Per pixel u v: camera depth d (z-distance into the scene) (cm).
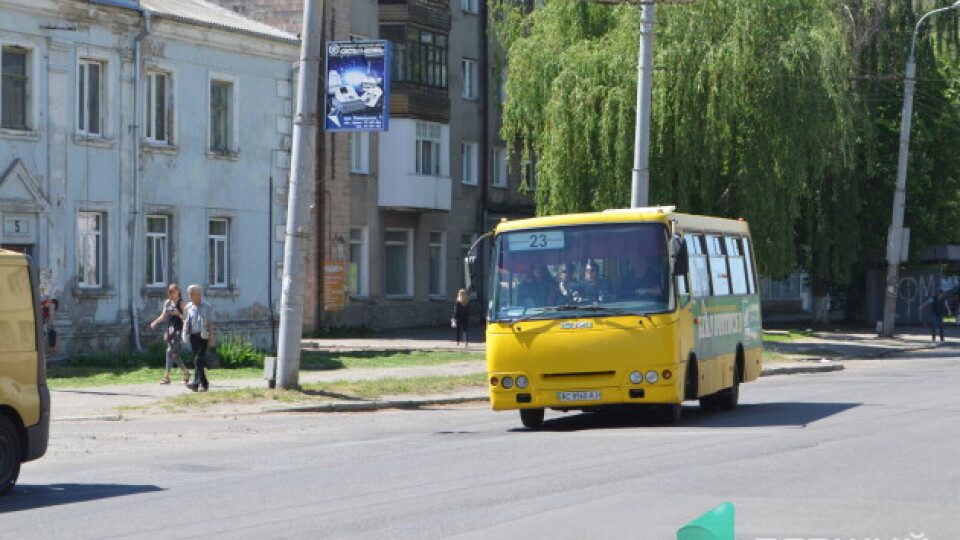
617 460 1955
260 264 5203
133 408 3048
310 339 6122
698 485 1650
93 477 1953
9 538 1379
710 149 5159
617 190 5191
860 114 6450
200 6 5356
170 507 1588
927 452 2002
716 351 2902
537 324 2558
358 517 1455
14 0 4228
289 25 6284
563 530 1334
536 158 8062
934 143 7312
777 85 5200
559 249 2594
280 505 1575
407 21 6781
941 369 4838
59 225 4394
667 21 5216
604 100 5203
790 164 5244
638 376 2514
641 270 2552
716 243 3011
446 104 7100
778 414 2812
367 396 3356
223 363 4262
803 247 7150
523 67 5544
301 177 3297
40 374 1845
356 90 3173
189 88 4875
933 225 7525
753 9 5159
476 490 1656
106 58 4553
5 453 1775
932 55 7056
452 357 4888
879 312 7938
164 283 4825
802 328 7531
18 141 4262
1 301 1797
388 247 6981
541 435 2462
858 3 6881
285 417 3000
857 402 3111
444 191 7081
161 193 4769
